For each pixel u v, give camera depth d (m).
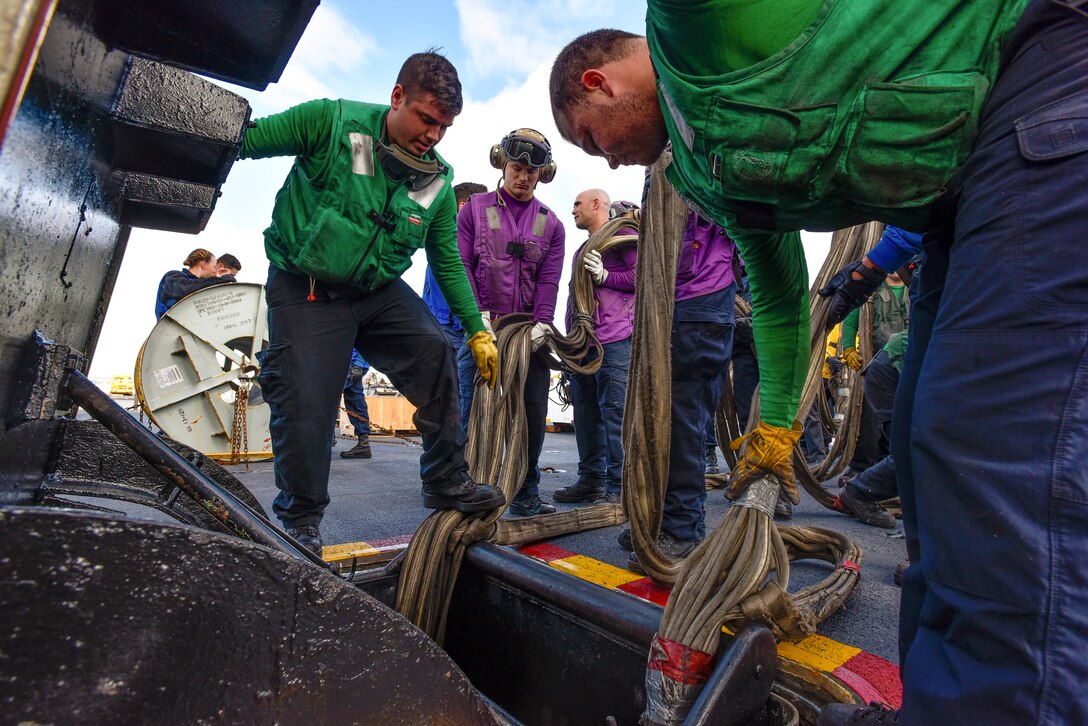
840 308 1.99
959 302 0.73
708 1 0.76
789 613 1.19
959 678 0.67
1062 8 0.67
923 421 0.74
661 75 0.88
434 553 1.88
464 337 3.56
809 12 0.76
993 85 0.74
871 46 0.75
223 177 1.12
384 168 1.76
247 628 0.44
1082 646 0.60
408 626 0.53
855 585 1.82
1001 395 0.66
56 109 0.57
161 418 4.12
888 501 3.20
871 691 1.20
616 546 2.51
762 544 1.19
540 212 3.05
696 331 2.16
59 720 0.37
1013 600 0.63
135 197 1.11
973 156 0.74
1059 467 0.62
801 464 2.87
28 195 0.52
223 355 4.34
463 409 3.21
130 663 0.39
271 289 1.90
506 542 2.38
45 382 0.70
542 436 3.08
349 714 0.50
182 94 0.91
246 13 0.80
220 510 0.92
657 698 1.12
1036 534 0.62
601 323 3.24
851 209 0.87
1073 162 0.64
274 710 0.45
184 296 4.27
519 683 1.71
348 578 1.81
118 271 1.29
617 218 3.17
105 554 0.38
